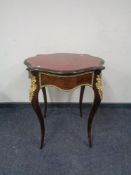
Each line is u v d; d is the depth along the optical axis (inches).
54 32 84.7
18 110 93.4
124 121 85.0
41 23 83.5
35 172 59.8
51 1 80.8
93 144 71.1
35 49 87.0
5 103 94.6
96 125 82.0
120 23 83.6
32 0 80.6
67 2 81.0
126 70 90.0
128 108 95.0
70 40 85.7
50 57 73.3
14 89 93.0
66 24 83.7
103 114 90.1
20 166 61.9
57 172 59.7
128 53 87.6
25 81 91.7
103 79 91.4
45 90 85.8
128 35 85.0
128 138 74.4
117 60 88.6
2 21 82.9
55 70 58.4
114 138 74.4
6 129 79.4
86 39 85.7
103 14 82.5
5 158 65.0
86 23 83.7
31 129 79.5
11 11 81.8
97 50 87.2
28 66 62.6
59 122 84.0
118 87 92.7
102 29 84.4
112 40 85.8
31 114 90.1
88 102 94.7
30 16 82.6
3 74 90.4
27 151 67.9
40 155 66.2
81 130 78.9
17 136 75.4
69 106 94.8
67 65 62.8
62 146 70.2
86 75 61.3
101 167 61.6
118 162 63.5
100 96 63.9
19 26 83.7
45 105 86.5
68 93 93.3
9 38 85.2
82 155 66.2
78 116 88.7
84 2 81.0
